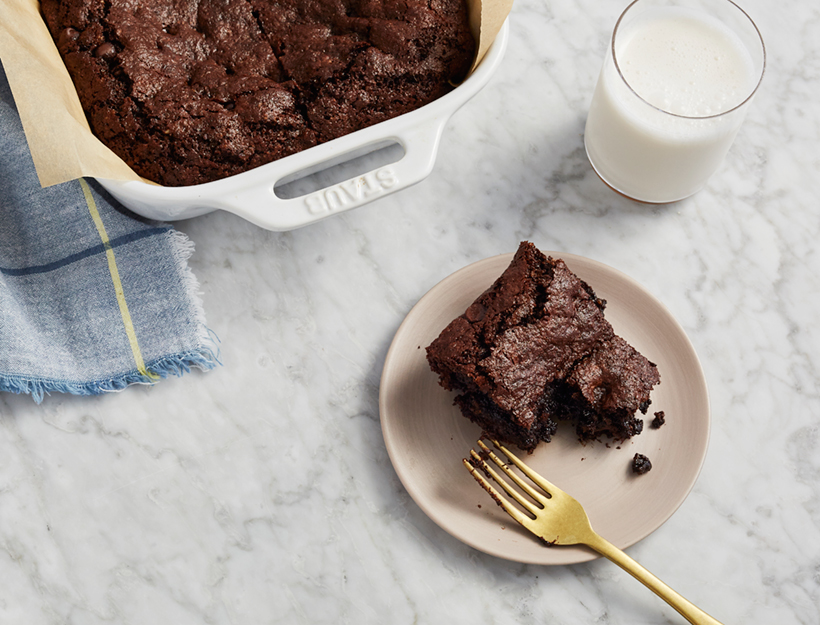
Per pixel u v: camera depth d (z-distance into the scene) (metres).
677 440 0.66
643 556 0.66
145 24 0.67
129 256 0.69
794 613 0.66
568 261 0.69
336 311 0.70
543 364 0.64
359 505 0.67
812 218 0.71
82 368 0.68
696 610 0.61
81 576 0.67
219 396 0.69
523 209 0.72
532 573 0.66
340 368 0.69
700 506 0.67
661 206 0.72
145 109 0.65
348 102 0.66
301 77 0.66
